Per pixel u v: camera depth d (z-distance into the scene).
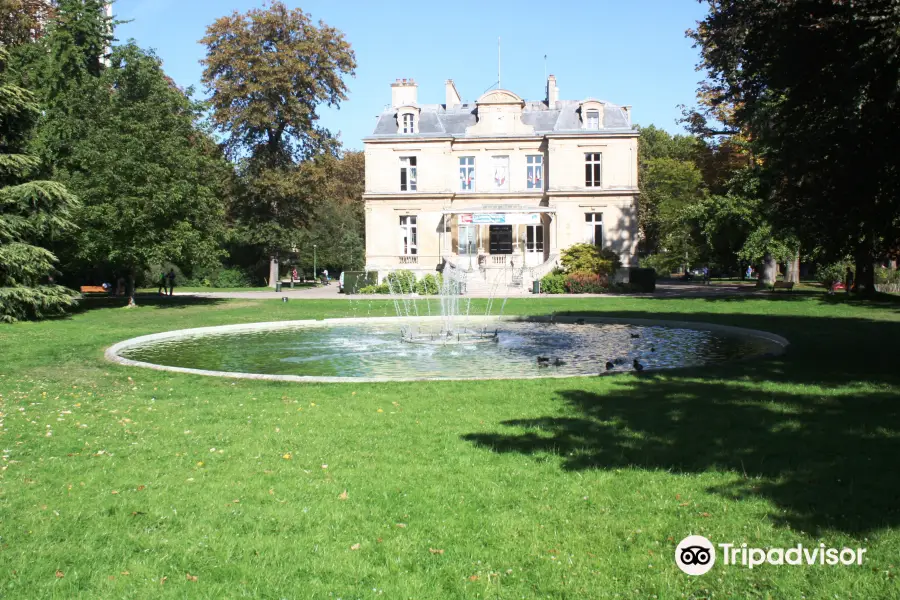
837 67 10.05
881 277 34.81
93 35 30.89
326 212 63.84
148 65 29.72
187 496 5.59
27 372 12.52
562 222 45.12
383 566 4.34
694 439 6.95
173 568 4.35
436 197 46.03
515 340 17.95
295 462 6.48
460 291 41.16
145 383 11.27
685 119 41.25
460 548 4.57
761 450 6.47
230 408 9.04
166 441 7.33
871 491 5.30
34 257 22.88
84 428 7.96
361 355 15.48
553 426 7.69
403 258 46.47
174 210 27.94
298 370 13.34
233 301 33.97
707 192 43.34
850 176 10.64
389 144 46.44
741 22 11.06
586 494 5.45
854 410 8.06
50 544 4.70
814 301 28.67
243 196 46.75
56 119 27.58
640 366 12.25
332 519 5.07
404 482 5.84
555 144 45.09
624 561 4.33
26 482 6.00
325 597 3.97
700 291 39.28
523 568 4.30
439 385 10.66
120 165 26.70
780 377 10.62
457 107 48.97
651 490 5.50
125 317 24.97
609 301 31.39
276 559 4.44
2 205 23.22
